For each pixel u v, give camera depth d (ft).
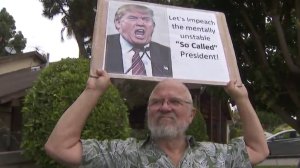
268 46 29.66
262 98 27.45
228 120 72.84
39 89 21.18
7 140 33.47
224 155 10.28
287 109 29.27
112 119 20.56
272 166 60.08
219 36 11.17
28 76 56.70
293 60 28.78
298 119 28.04
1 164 21.09
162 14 10.82
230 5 28.60
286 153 72.74
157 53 10.50
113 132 20.49
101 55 10.03
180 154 10.04
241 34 29.91
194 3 27.53
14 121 45.50
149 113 10.02
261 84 27.35
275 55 28.55
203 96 63.31
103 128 20.21
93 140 9.94
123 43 10.27
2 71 77.36
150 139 10.09
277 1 26.66
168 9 10.91
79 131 9.59
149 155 9.86
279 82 27.63
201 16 11.21
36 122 20.76
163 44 10.61
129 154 9.87
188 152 10.00
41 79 21.48
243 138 10.76
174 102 9.88
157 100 9.91
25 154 21.30
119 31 10.32
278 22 26.84
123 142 10.11
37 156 20.85
